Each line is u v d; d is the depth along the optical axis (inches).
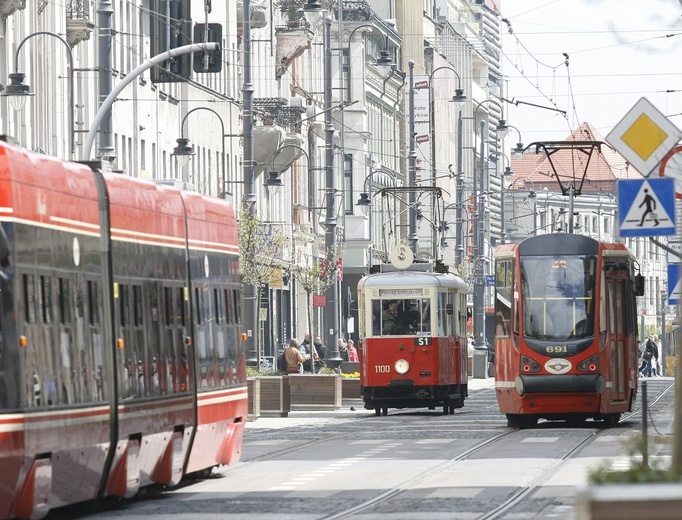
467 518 1631.4
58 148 4279.0
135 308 1847.9
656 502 909.8
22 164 1576.0
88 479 1689.2
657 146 1665.8
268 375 4466.0
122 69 4904.0
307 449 2760.8
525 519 1617.9
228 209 2293.3
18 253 1542.8
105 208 1790.1
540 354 3265.3
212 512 1731.1
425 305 4065.0
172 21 4901.6
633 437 1310.3
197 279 2096.5
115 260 1795.0
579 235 3329.2
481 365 7578.7
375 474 2202.3
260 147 6127.0
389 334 4065.0
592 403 3257.9
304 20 7116.1
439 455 2539.4
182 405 1983.3
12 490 1508.4
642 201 1675.7
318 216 7785.4
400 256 4234.7
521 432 3149.6
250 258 4360.2
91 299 1720.0
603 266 3302.2
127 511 1766.7
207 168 6008.9
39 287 1585.9
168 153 5482.3
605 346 3267.7
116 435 1756.9
